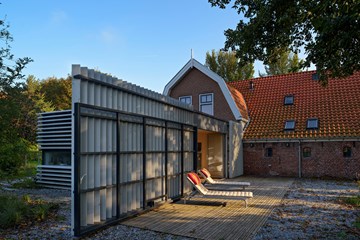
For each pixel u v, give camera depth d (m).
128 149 8.05
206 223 7.39
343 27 5.41
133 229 6.92
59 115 13.69
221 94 19.66
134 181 8.19
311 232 6.59
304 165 17.58
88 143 6.72
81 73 6.60
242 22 9.19
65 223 7.38
